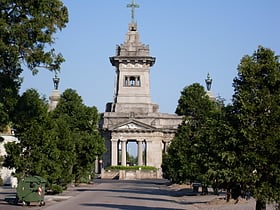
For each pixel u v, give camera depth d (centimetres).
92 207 3894
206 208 3953
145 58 14512
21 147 4459
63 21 3102
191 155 5294
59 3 3072
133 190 6900
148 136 14200
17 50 2934
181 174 5834
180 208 3928
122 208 3819
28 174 4488
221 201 4481
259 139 2495
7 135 5512
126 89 14562
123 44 14762
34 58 3005
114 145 14175
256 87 2600
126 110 14425
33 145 4469
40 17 2991
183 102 6419
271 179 2494
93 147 7362
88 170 7925
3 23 2883
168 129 14412
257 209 2584
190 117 5997
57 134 5144
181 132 6100
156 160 14188
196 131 5647
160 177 12681
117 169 12812
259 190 2466
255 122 2548
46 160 4597
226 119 2620
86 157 7369
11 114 3412
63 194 5669
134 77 14600
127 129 14175
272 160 2486
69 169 5797
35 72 3086
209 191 6369
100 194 5816
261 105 2528
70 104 7375
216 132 2617
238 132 2534
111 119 14375
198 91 6456
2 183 7388
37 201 3991
